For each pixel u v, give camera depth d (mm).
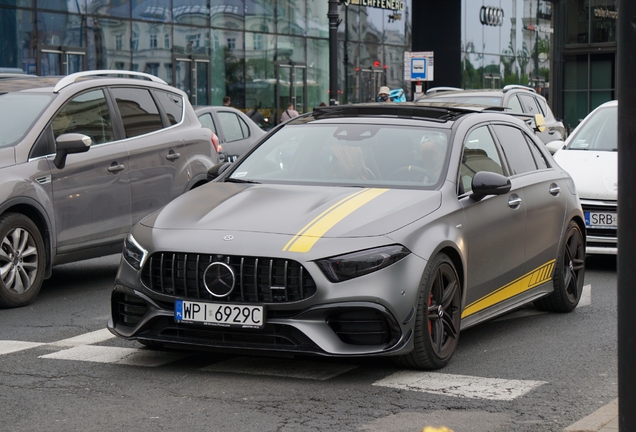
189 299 5762
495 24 46250
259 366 6203
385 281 5668
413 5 43375
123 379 5895
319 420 5070
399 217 6008
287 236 5777
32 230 8414
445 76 43469
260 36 33219
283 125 7578
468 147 7051
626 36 3645
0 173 8188
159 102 10109
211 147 10523
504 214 7051
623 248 3670
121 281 6070
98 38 27375
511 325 7746
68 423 5016
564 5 52250
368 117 7387
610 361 6508
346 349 5645
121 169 9289
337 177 6812
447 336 6293
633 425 3672
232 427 4941
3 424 5000
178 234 5949
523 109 19422
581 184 10656
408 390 5660
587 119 12375
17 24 25109
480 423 5051
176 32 30016
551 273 7977
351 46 37562
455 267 6375
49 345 6848
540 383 5887
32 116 8758
